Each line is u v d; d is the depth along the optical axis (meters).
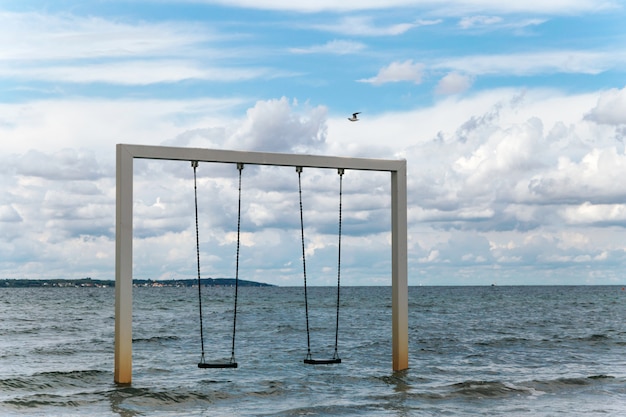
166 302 73.31
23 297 85.12
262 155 13.34
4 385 15.16
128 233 12.84
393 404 12.73
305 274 14.29
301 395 13.73
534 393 13.78
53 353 22.97
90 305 61.81
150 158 12.86
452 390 13.95
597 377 15.48
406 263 14.97
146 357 21.41
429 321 40.84
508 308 58.19
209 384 15.16
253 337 29.75
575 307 59.69
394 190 14.67
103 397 13.27
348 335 30.81
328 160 13.89
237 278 13.60
